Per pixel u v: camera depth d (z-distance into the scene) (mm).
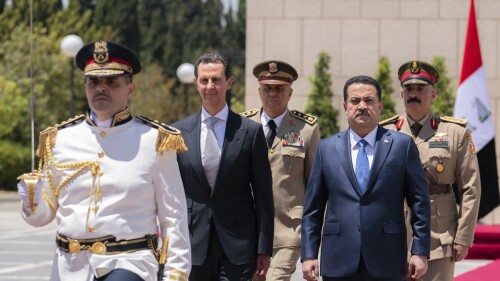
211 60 7672
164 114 63125
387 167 7148
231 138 7574
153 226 5777
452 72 20812
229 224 7504
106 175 5680
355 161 7223
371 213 7082
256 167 7602
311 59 20938
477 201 8406
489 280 13203
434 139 8477
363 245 7051
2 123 40781
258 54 21000
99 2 73375
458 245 8328
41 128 44562
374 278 7039
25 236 20562
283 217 8758
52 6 55750
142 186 5691
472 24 16391
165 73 78688
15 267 15406
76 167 5711
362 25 20922
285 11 20984
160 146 5734
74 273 5656
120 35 73875
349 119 7266
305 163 8930
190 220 7543
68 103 46812
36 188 5617
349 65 20922
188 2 86562
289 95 9070
